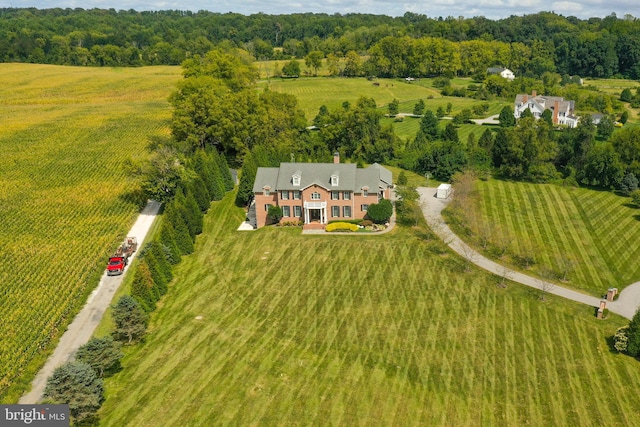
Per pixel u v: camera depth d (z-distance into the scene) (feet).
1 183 330.75
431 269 217.36
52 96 618.44
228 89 426.51
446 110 543.80
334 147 395.14
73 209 288.30
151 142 357.61
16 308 193.06
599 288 204.85
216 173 301.43
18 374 159.02
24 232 258.57
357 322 183.52
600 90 655.35
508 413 141.69
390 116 528.22
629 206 289.74
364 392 149.69
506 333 176.14
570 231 256.52
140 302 185.26
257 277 215.92
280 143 350.84
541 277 208.54
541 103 513.04
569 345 169.89
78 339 176.45
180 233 235.81
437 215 274.77
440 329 178.70
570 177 324.39
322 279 212.64
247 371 158.61
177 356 165.99
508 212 280.10
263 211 267.39
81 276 216.54
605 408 142.82
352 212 262.88
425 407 144.15
